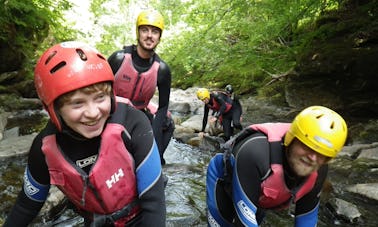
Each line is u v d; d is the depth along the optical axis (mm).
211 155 5691
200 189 4176
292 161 1587
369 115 6570
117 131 1318
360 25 7156
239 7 7746
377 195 3570
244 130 1816
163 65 3318
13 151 4566
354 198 3688
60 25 10844
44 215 3045
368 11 7219
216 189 2072
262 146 1678
